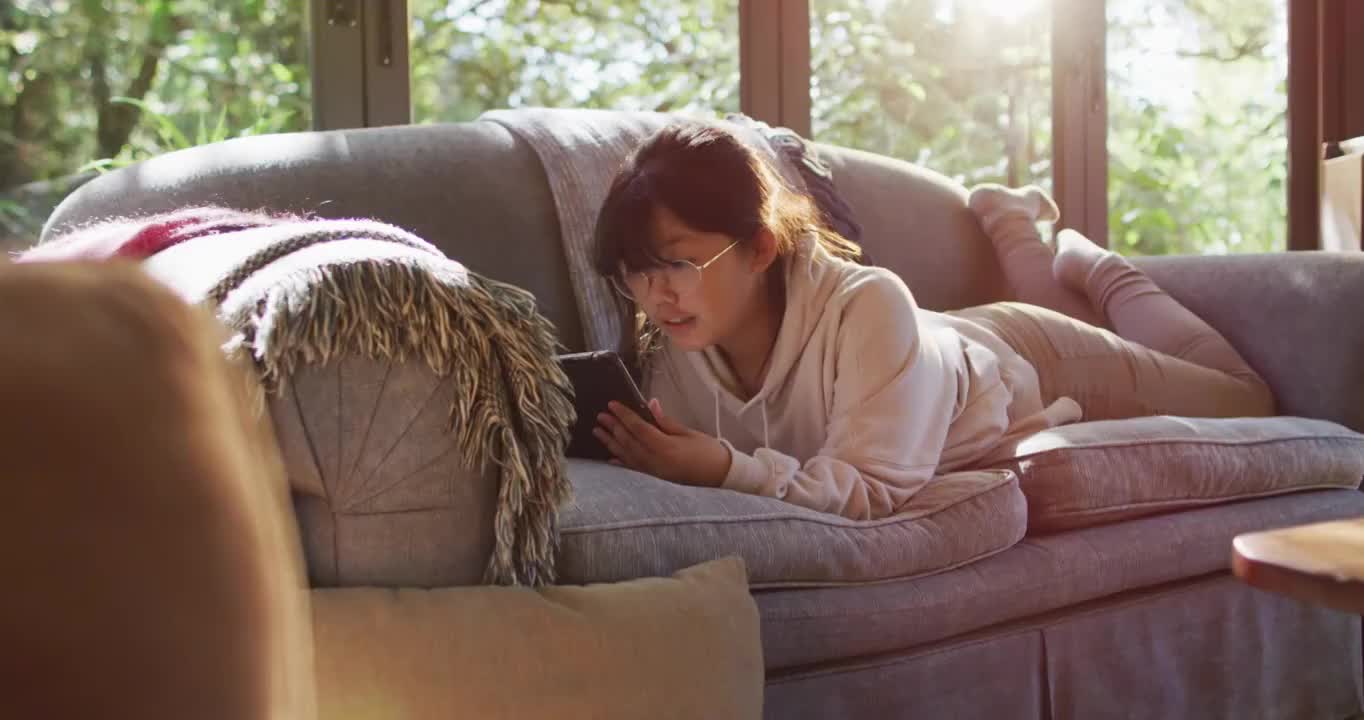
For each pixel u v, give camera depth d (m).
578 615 0.85
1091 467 1.38
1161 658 1.43
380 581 0.84
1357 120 3.33
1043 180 2.89
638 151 1.31
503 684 0.80
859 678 1.13
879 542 1.15
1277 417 1.76
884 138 2.68
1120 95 3.04
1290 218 3.32
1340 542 0.82
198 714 0.22
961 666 1.22
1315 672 1.61
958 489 1.27
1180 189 3.14
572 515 0.98
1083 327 1.90
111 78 1.95
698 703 0.88
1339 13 3.34
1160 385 1.89
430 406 0.84
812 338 1.33
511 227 1.60
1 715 0.19
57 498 0.20
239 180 1.45
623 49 2.36
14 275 0.21
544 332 0.92
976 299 2.20
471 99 2.21
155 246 0.95
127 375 0.22
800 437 1.37
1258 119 3.27
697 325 1.29
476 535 0.87
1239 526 1.51
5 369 0.20
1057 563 1.32
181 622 0.21
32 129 1.89
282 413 0.80
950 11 2.75
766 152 1.79
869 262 1.79
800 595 1.09
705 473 1.17
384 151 1.57
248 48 2.04
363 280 0.83
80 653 0.20
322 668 0.76
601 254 1.30
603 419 1.21
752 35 2.49
